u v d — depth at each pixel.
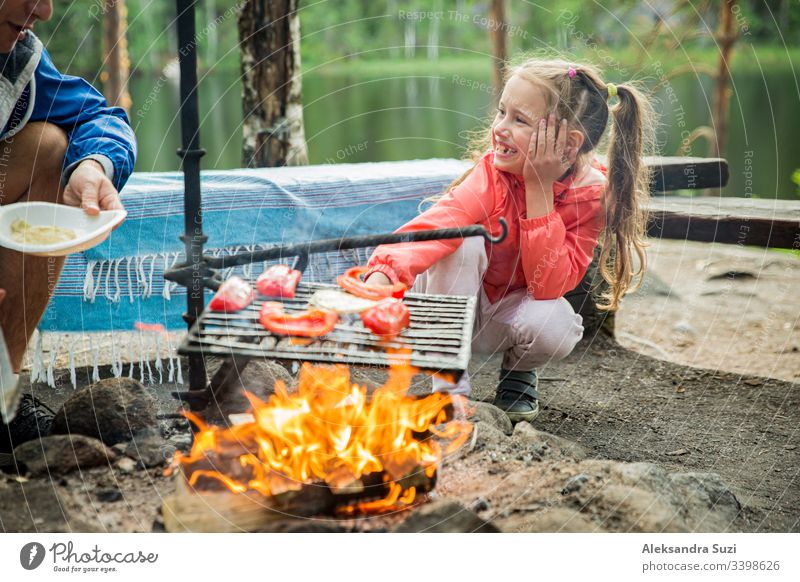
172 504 1.80
